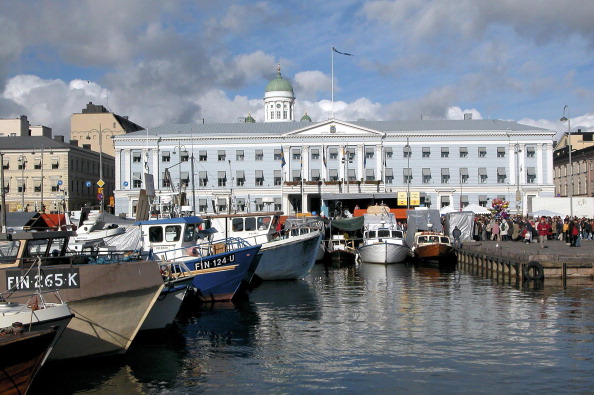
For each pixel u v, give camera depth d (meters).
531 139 84.75
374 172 85.12
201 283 29.22
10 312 14.87
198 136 85.25
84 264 18.69
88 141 111.56
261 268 38.09
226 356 19.80
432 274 44.16
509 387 16.44
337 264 53.75
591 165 99.25
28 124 103.50
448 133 84.94
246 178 85.31
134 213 85.06
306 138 85.25
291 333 23.12
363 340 21.77
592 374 17.45
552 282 37.09
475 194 84.88
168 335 22.72
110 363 18.72
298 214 58.06
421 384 16.77
